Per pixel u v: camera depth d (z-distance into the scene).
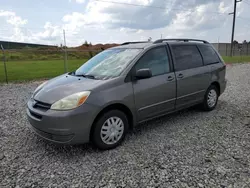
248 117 4.63
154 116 3.83
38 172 2.68
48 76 10.98
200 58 4.71
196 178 2.51
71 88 3.17
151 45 3.89
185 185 2.39
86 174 2.63
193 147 3.28
